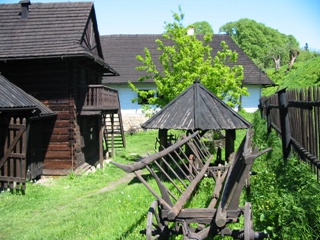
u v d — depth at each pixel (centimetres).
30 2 1650
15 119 1222
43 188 1228
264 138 1350
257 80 3038
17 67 1481
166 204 484
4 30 1565
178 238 566
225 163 1032
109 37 3531
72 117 1457
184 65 1631
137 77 3027
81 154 1582
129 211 826
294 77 3281
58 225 825
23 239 742
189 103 1172
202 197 793
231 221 454
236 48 3416
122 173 1474
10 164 1159
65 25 1559
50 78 1467
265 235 437
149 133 2853
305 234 445
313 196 497
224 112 1145
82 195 1146
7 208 1001
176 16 1716
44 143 1467
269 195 641
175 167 1281
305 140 716
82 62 1551
